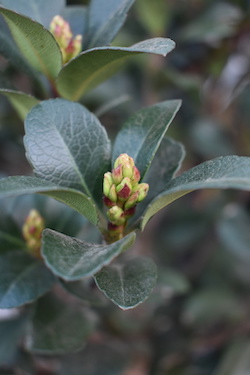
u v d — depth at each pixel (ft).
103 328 1.15
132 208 0.68
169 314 1.32
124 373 1.21
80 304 0.92
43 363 1.13
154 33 1.25
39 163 0.69
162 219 1.45
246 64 1.38
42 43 0.72
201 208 1.42
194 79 1.21
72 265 0.58
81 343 0.86
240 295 1.39
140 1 1.19
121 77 1.32
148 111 0.73
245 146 1.34
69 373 1.15
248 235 1.25
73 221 0.84
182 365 1.23
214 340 1.26
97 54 0.70
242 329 1.25
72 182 0.70
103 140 0.71
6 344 1.00
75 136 0.70
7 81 0.80
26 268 0.81
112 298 0.62
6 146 1.30
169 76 1.21
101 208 0.71
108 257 0.57
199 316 1.31
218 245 1.46
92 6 0.79
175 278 1.01
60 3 0.79
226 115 1.38
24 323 1.02
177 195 0.64
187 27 1.21
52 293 0.92
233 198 1.39
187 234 1.41
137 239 1.44
